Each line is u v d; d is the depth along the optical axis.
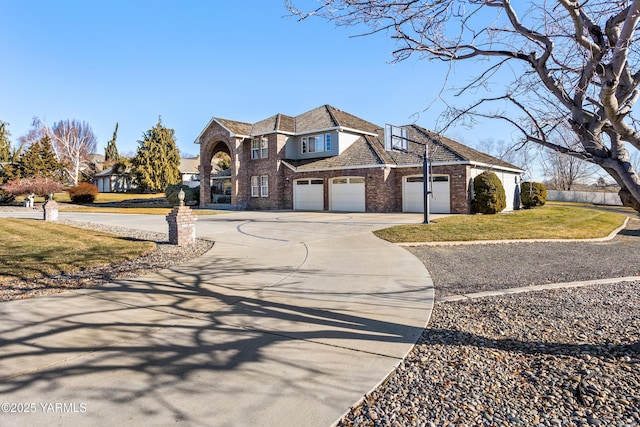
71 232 12.70
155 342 3.93
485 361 3.49
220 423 2.51
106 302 5.39
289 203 27.12
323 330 4.30
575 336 4.02
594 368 3.25
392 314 4.88
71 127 53.09
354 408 2.72
